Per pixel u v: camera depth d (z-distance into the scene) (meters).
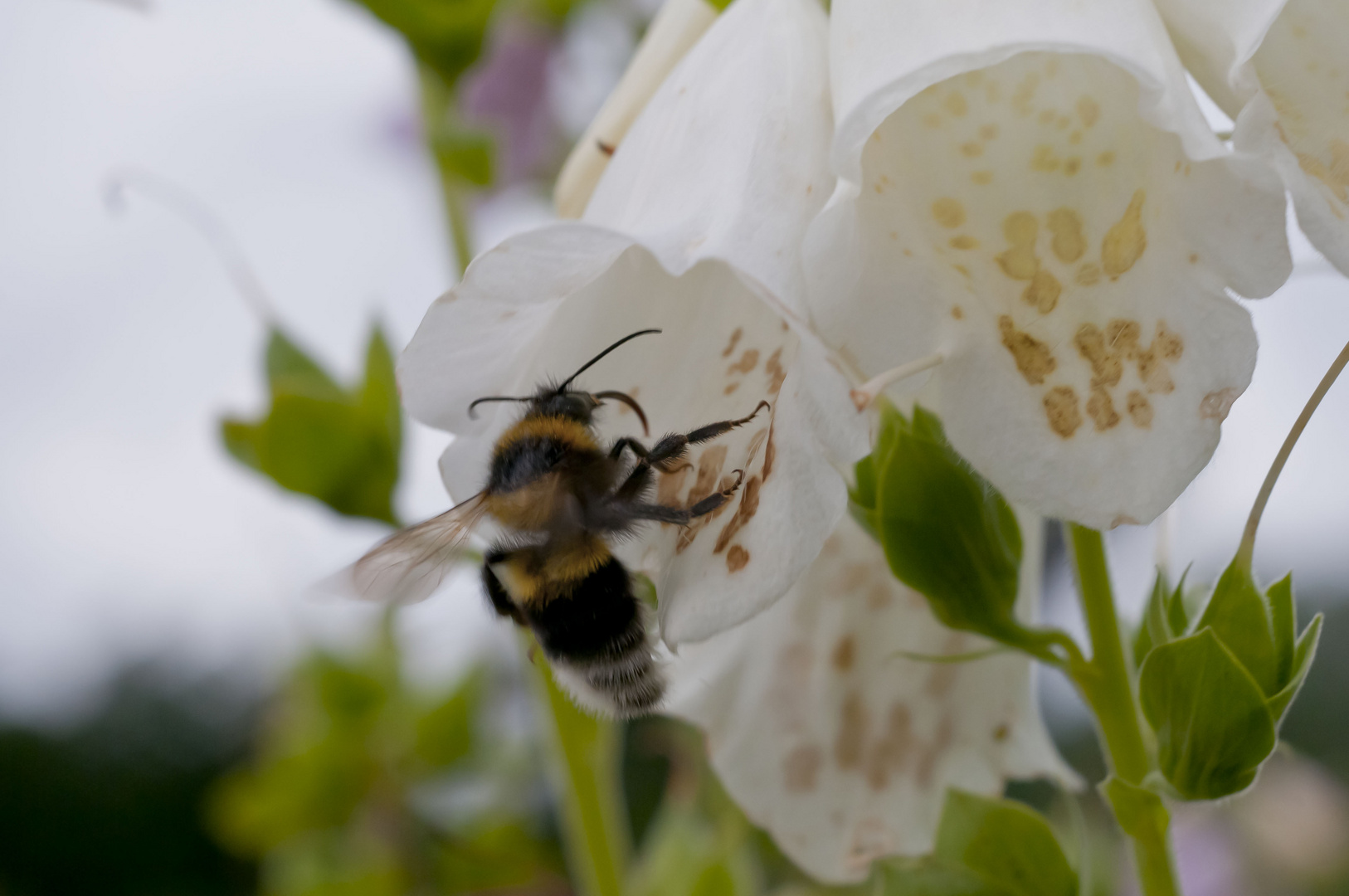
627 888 0.26
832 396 0.19
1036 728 0.23
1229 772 0.20
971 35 0.19
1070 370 0.20
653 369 0.21
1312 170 0.20
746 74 0.20
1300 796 0.39
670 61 0.22
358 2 0.26
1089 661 0.21
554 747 0.25
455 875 0.34
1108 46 0.19
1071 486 0.20
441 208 0.26
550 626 0.23
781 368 0.20
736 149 0.20
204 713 1.05
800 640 0.23
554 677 0.23
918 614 0.23
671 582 0.20
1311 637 0.20
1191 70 0.20
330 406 0.25
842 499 0.19
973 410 0.20
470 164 0.26
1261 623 0.20
